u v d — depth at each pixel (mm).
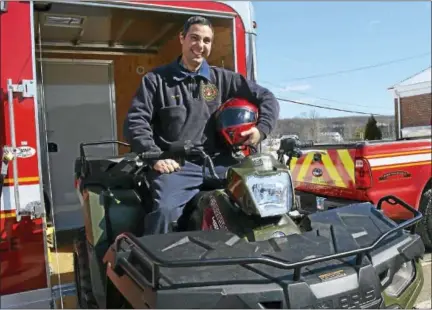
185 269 1948
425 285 4316
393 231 2209
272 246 2150
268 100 3139
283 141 2895
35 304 3336
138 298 1958
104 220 3182
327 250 2094
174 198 2850
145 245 2064
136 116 2990
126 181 3527
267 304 1840
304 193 6098
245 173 2359
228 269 1952
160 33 6160
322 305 1873
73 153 6637
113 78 6926
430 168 5496
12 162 3223
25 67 3309
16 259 3291
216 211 2510
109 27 5801
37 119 3338
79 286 3566
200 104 3152
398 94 16953
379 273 2104
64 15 5160
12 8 3277
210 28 3215
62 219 6426
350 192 5344
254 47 4477
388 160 5238
